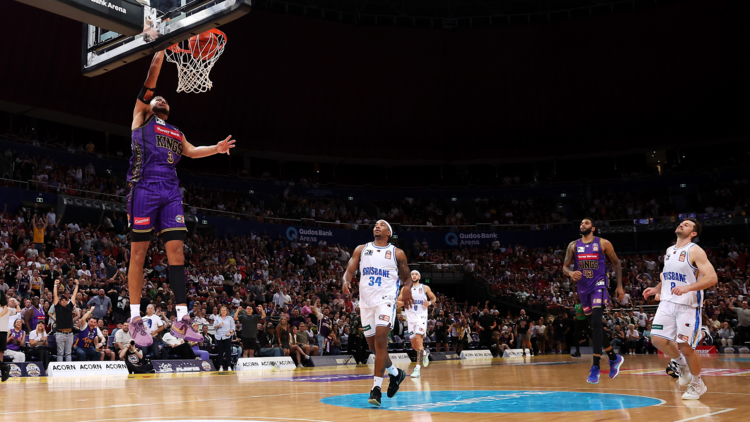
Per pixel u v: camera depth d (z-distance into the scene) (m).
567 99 36.12
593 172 38.62
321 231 33.25
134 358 13.95
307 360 17.09
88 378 11.95
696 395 5.78
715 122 35.34
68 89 27.66
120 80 28.80
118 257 22.77
